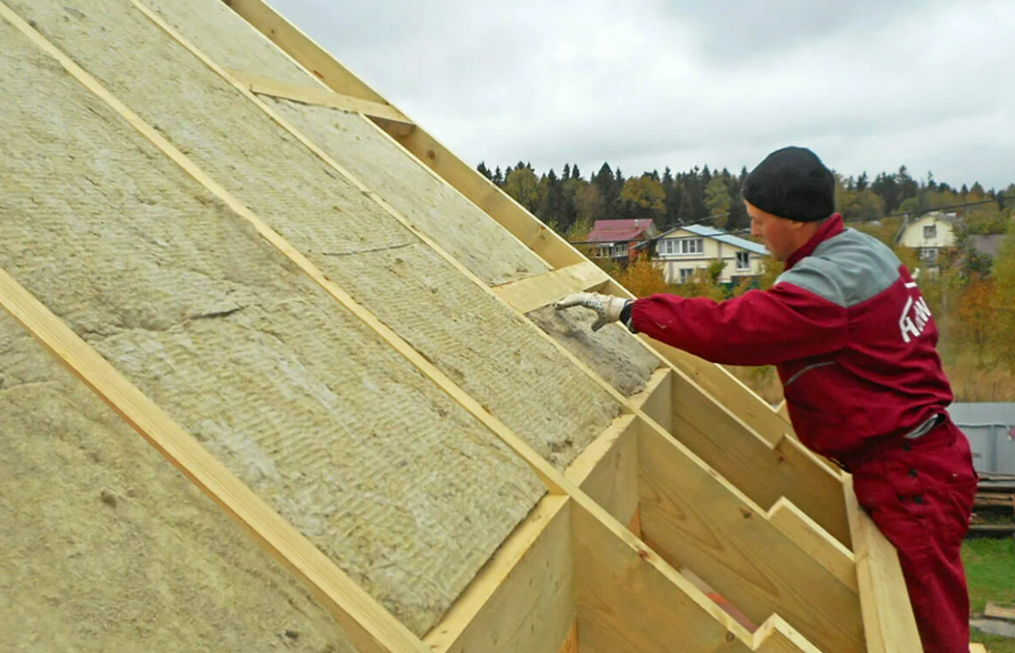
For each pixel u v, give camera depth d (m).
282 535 1.28
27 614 1.01
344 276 2.24
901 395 2.36
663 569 1.85
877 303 2.32
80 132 2.03
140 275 1.68
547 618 1.74
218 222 2.05
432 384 2.02
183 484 1.28
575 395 2.53
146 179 2.03
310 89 3.72
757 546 2.49
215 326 1.69
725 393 3.85
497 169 52.22
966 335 30.75
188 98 2.67
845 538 3.37
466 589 1.46
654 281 31.94
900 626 1.94
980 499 15.44
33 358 1.33
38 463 1.18
